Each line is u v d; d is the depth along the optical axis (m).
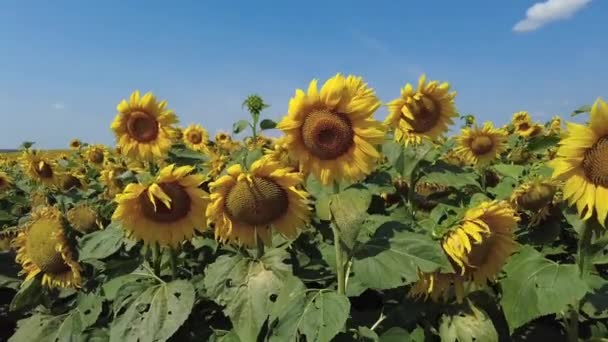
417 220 1.40
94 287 1.13
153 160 1.99
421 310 0.94
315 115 0.91
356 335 0.85
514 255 0.95
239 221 0.98
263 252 0.98
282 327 0.80
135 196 0.98
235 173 0.96
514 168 1.31
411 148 1.43
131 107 1.96
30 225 1.17
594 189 0.84
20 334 1.10
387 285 0.83
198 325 1.06
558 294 0.84
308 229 1.29
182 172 1.00
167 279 1.16
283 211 0.98
